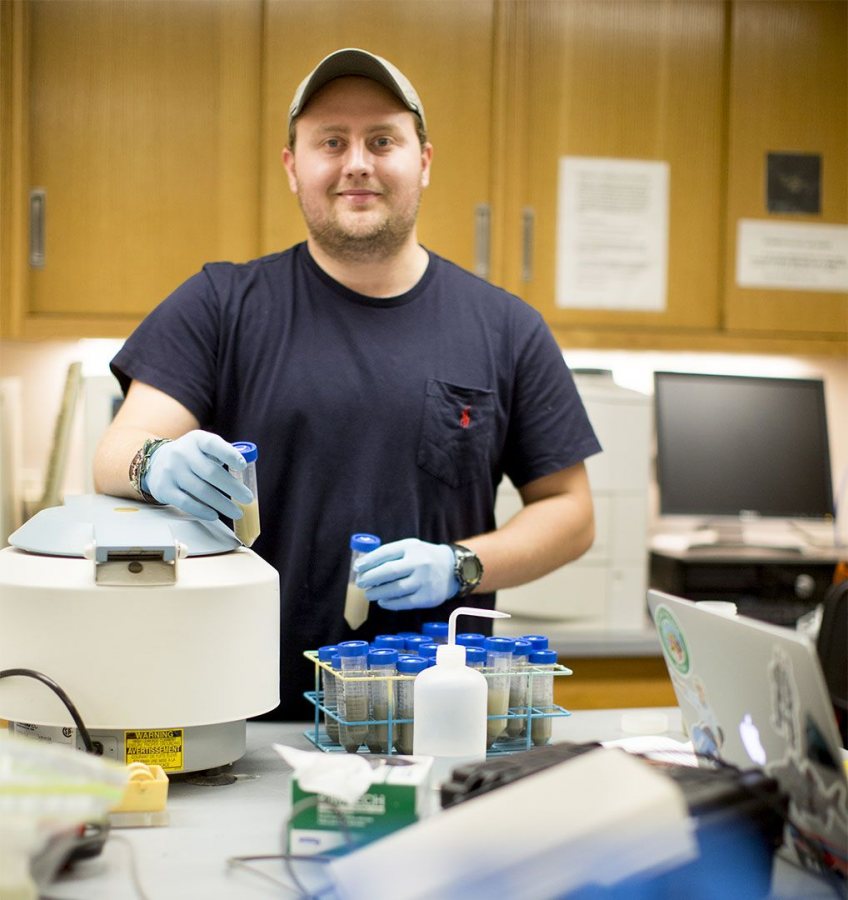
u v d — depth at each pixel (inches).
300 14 91.9
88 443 88.1
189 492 44.8
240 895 30.3
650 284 100.8
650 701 93.6
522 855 25.8
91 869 32.1
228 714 39.5
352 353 61.3
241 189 92.5
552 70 97.3
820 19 102.1
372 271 61.8
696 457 103.9
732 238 102.0
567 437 64.3
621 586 96.7
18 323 90.4
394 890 26.0
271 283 62.7
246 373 61.4
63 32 89.8
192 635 38.5
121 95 90.8
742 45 100.7
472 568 51.6
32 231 90.6
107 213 91.4
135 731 38.9
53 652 37.8
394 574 49.4
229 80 91.7
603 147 98.8
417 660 43.0
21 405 102.0
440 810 33.4
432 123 94.7
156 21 90.8
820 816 30.4
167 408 59.2
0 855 26.7
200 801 38.6
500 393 64.0
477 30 94.8
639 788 26.4
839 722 62.1
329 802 32.8
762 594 96.9
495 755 43.6
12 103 88.8
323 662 44.6
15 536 41.4
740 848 30.3
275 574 42.0
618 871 26.0
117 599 37.7
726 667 33.9
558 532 61.1
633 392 96.7
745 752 34.0
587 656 91.3
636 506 96.8
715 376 105.3
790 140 102.3
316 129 59.1
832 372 116.0
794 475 106.0
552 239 98.4
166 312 61.1
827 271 104.3
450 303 64.1
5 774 27.4
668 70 99.7
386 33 93.3
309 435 60.1
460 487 62.6
